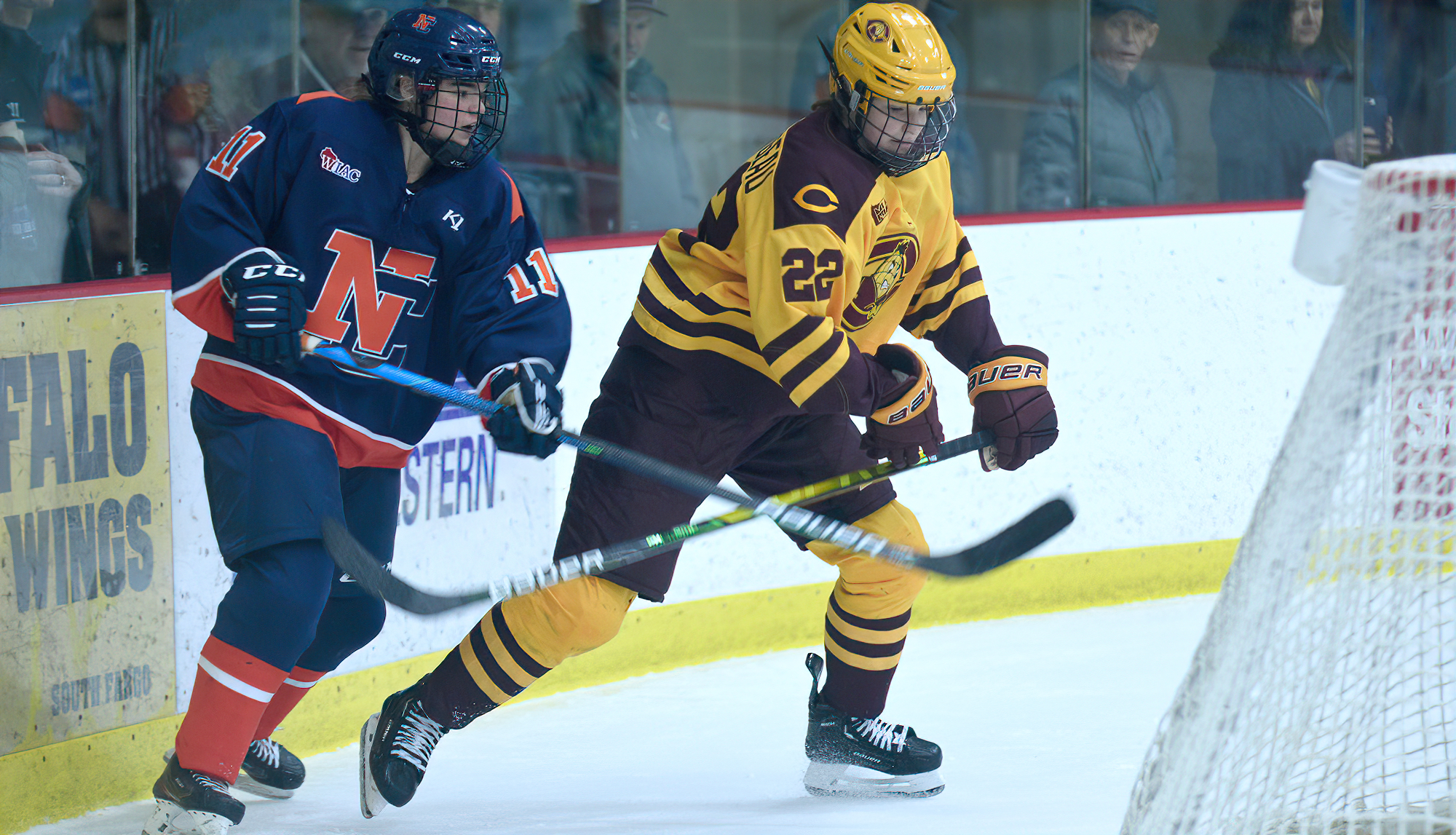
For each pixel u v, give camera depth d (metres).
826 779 8.10
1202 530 13.64
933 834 7.23
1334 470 4.89
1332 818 5.62
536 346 7.10
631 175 12.62
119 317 8.01
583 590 7.37
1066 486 13.03
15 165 8.77
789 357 6.95
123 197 9.30
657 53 14.11
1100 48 13.82
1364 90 14.77
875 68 6.88
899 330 12.27
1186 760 4.89
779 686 10.86
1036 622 12.72
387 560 7.72
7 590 7.48
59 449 7.73
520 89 11.83
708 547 11.54
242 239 6.64
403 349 7.18
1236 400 13.65
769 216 7.01
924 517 12.40
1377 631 5.19
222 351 6.87
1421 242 4.82
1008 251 12.75
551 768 8.80
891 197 7.25
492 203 7.18
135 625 8.13
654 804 7.98
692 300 7.43
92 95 9.07
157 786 6.78
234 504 6.77
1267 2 14.20
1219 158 14.41
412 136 6.90
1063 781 8.25
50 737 7.71
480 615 10.24
